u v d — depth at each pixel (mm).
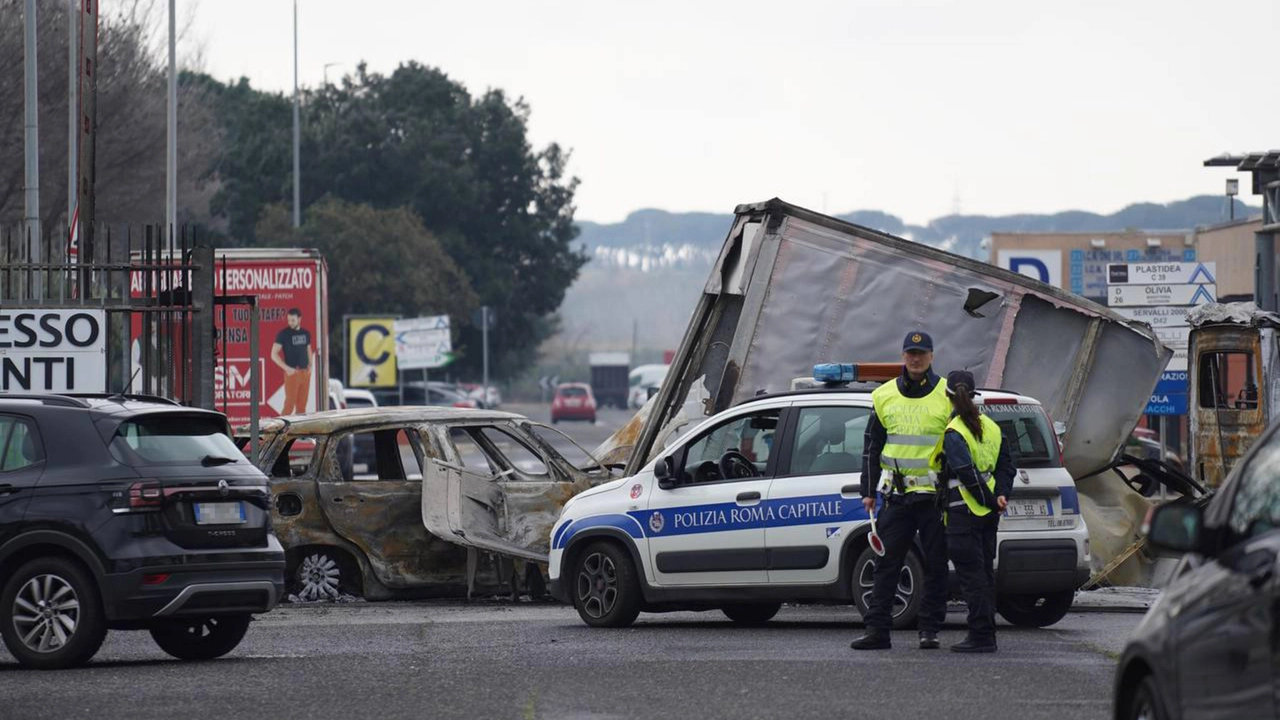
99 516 27672
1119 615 35844
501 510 40656
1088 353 43281
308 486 39906
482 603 40656
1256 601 13508
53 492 27906
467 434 41938
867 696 23891
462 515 39812
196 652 30406
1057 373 43469
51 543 27734
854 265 43469
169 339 39625
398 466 42438
